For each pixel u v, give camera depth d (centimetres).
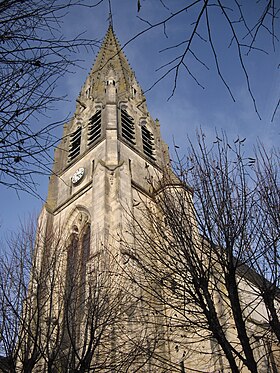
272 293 1482
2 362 1658
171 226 1650
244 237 1532
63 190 4747
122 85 6147
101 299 2111
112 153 4441
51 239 3023
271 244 1531
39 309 1838
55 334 2017
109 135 4728
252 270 1692
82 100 6153
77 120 5766
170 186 1852
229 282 1429
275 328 1409
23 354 1745
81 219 4066
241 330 1321
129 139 5119
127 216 3541
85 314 2056
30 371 1554
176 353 2569
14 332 1712
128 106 5712
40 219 4381
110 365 1789
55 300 2264
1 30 788
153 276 1870
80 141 5344
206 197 1593
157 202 1969
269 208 1600
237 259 1480
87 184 4316
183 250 1570
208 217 1552
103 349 2012
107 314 2088
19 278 1942
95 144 4838
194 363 2494
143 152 5147
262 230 1559
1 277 1909
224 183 1620
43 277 2106
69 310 2094
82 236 3859
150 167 4825
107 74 6241
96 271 2389
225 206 1554
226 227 1511
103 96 5766
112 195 3800
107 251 2805
